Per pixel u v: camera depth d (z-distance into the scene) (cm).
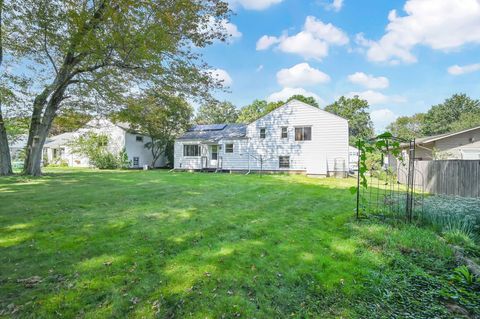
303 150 1739
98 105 1293
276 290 257
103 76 1034
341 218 516
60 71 1115
